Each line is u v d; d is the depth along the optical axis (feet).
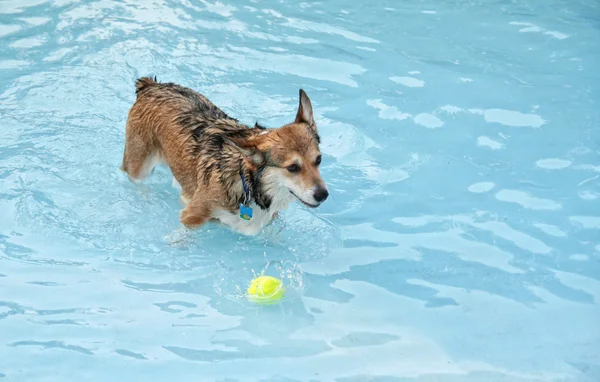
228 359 14.89
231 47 26.50
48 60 25.55
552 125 22.49
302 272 17.53
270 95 23.82
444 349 15.24
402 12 29.14
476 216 19.11
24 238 18.25
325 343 15.37
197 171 18.21
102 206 19.54
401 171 20.81
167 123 18.90
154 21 28.12
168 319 15.94
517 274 17.28
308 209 19.62
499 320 16.01
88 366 14.62
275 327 15.81
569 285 16.93
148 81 19.83
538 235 18.43
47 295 16.48
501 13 28.96
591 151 21.34
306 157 16.56
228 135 17.22
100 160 21.21
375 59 25.98
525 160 21.08
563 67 25.41
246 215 17.74
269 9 29.19
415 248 18.17
